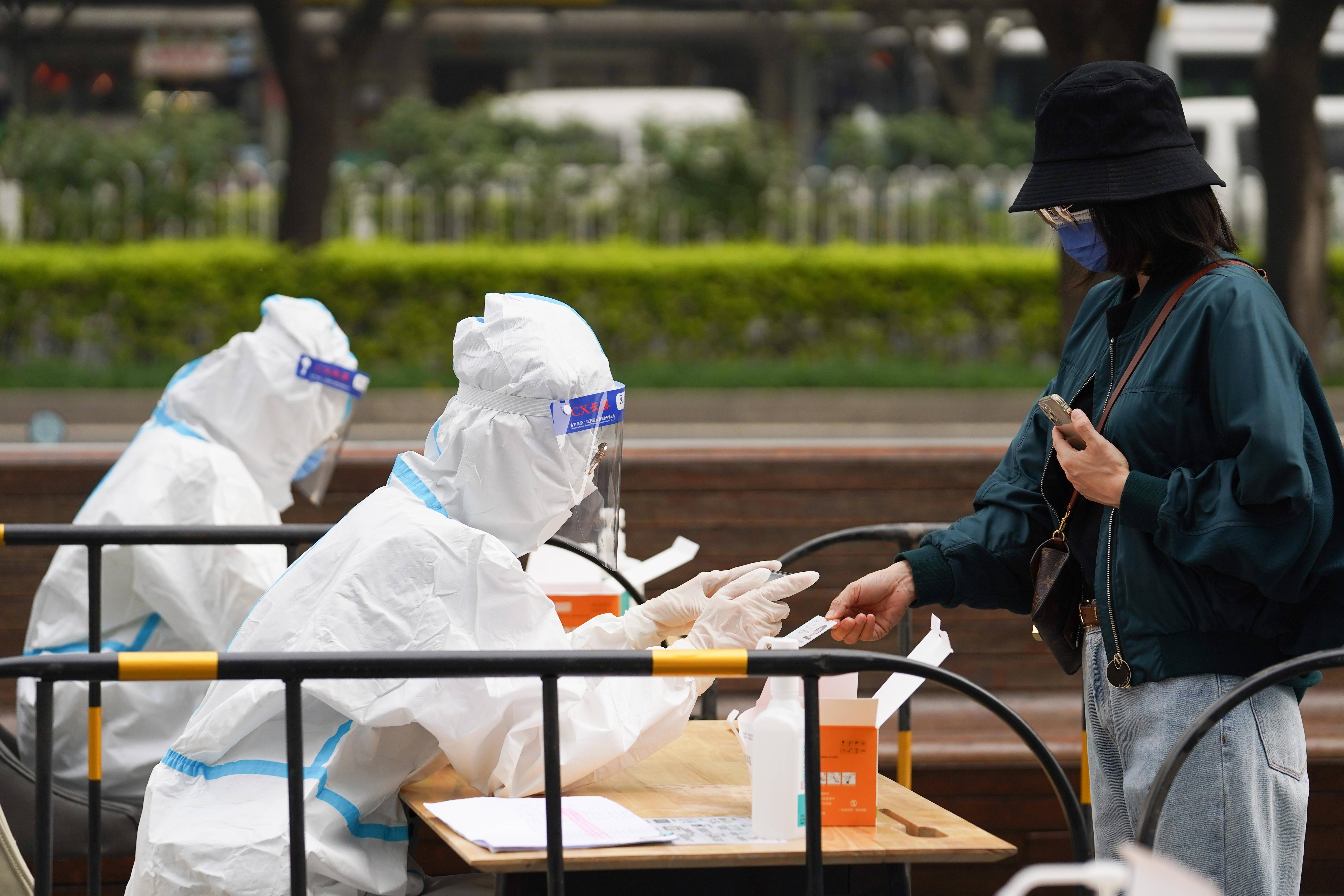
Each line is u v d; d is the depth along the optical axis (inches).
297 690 234.7
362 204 1408.7
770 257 1346.0
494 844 240.4
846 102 2564.0
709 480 541.3
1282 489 251.6
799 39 2348.7
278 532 379.6
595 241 1424.7
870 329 1354.6
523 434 288.4
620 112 1871.3
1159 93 277.3
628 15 2645.2
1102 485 271.6
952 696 535.5
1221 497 258.5
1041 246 1390.3
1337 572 263.3
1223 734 266.5
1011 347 1358.3
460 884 315.6
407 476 301.7
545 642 281.3
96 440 1123.3
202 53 2490.2
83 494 540.7
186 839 268.2
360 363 1288.1
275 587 295.3
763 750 251.3
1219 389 264.4
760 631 279.1
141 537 369.7
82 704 407.2
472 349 295.7
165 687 410.9
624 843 243.0
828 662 236.7
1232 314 265.9
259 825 270.1
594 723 273.9
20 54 2295.8
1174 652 271.3
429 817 266.1
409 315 1294.3
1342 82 2044.8
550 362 288.7
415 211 1409.9
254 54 2466.8
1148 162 274.7
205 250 1300.4
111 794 404.5
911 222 1439.5
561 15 2326.5
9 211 1371.8
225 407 434.3
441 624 276.4
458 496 293.6
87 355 1296.8
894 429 1182.3
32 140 1389.0
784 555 542.6
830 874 263.9
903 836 254.2
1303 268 1048.2
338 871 269.1
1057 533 297.4
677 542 423.5
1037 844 465.4
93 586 369.1
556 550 404.8
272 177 1483.8
